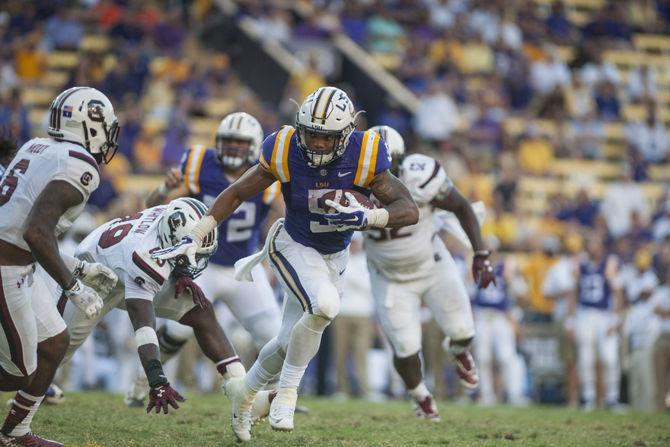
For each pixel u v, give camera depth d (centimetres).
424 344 3678
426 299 2397
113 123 1703
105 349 3644
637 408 3659
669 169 6153
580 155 6012
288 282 1772
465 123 5703
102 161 1728
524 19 6794
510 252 4828
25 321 1623
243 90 5675
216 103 5484
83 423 2011
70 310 1983
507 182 5144
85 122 1658
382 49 6378
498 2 6694
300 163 1720
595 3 7356
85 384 3447
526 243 4803
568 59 6731
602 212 5403
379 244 2325
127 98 5300
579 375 3809
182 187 2397
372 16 6444
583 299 3788
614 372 3778
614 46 6944
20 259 1619
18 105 4822
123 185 4803
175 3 6212
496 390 3747
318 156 1691
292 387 1741
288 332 1800
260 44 5931
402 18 6525
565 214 5116
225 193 1748
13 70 5500
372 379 3859
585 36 6969
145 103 5334
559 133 5959
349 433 2047
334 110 1662
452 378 3816
